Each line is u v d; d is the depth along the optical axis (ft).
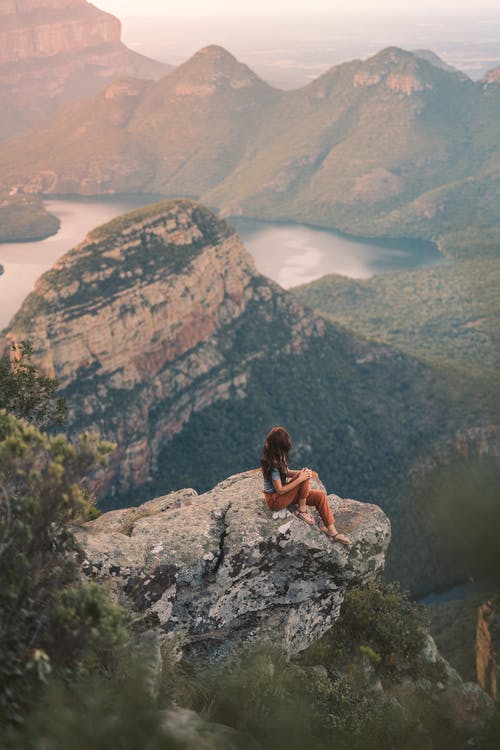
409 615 48.49
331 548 28.89
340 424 410.93
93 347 353.10
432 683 46.11
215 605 27.78
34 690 16.87
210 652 27.71
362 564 29.68
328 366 441.27
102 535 28.04
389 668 45.47
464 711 42.60
